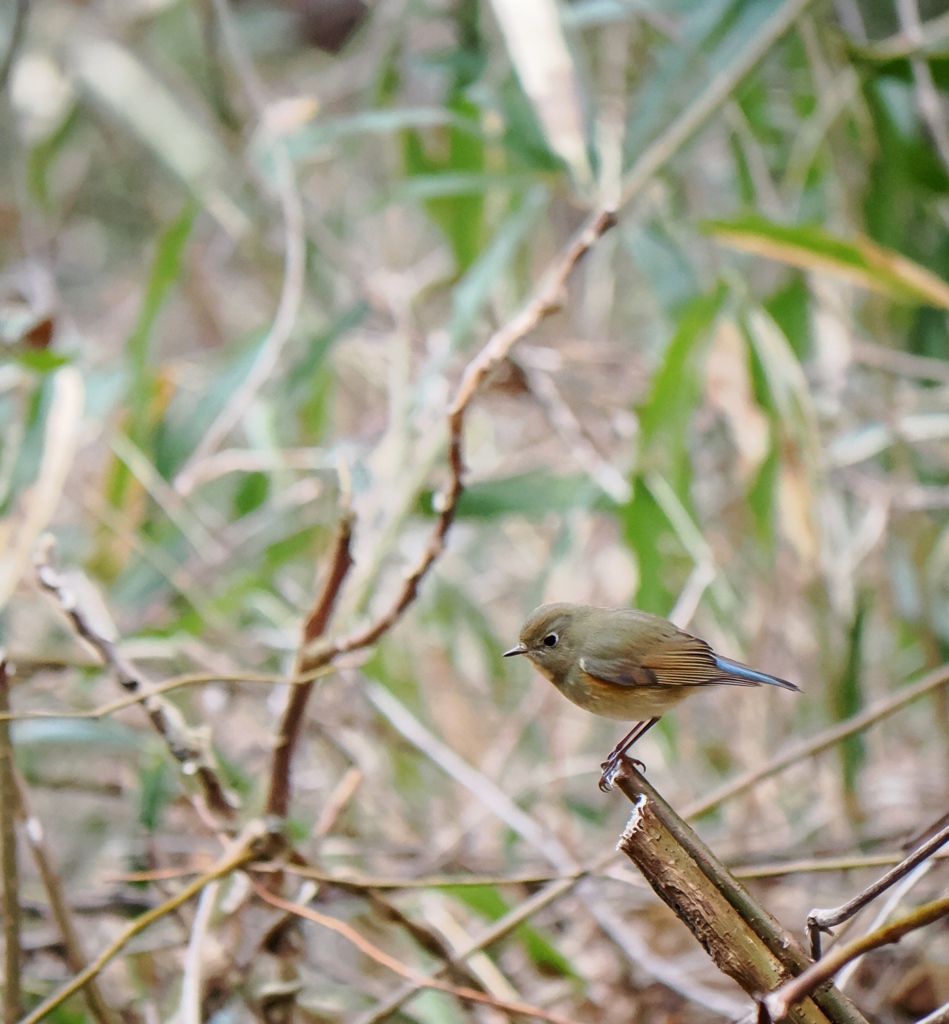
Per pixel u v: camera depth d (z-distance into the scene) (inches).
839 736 270.7
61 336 428.8
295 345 451.8
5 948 228.5
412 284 446.6
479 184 360.8
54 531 419.5
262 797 245.9
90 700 348.8
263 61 660.1
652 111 379.6
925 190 382.9
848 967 226.7
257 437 389.7
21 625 378.0
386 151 495.8
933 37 386.3
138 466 363.9
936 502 380.2
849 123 408.2
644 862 165.5
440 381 364.5
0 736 226.8
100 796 348.5
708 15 368.5
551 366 390.0
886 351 395.5
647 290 509.0
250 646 361.1
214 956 239.1
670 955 335.0
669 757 389.7
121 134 578.6
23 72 501.7
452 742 396.8
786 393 342.6
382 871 343.3
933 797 370.0
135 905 285.3
